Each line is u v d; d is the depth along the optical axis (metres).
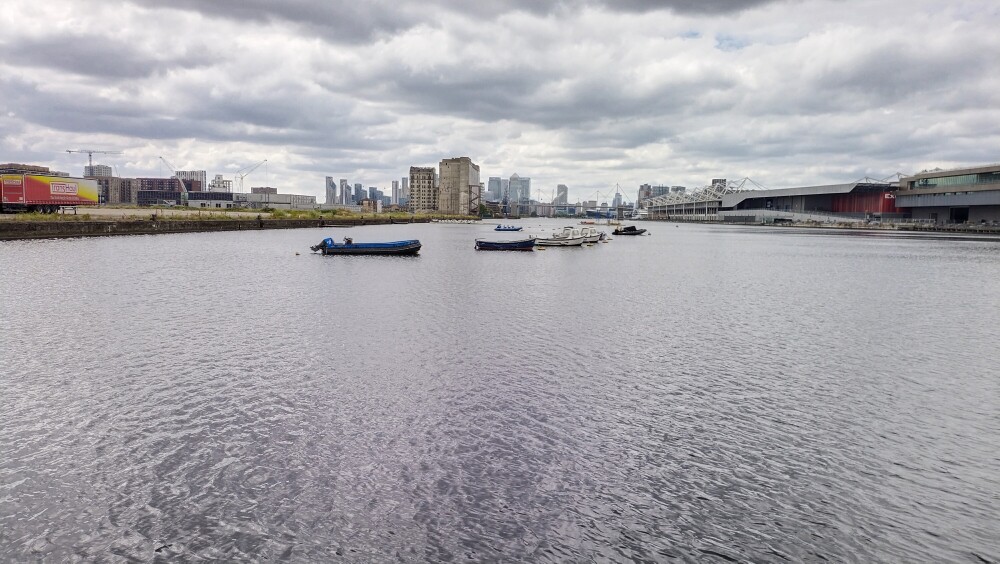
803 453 18.86
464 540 14.01
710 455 18.55
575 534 14.36
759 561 13.57
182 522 14.53
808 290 56.56
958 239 157.62
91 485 16.08
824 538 14.45
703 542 14.20
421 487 16.20
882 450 19.17
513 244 108.12
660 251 113.81
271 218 179.62
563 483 16.59
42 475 16.55
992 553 13.95
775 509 15.65
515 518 14.91
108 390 23.16
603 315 41.28
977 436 20.39
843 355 30.81
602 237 153.12
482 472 17.06
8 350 28.77
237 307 41.34
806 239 162.12
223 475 16.64
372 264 75.69
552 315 40.75
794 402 23.41
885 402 23.61
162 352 28.73
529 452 18.38
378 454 18.00
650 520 15.01
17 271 58.00
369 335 33.09
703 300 49.34
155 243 99.19
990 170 181.25
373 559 13.30
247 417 20.59
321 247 88.06
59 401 21.92
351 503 15.38
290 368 26.33
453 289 53.00
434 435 19.38
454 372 26.16
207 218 155.88
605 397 23.42
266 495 15.70
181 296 45.62
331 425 20.03
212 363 26.95
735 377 26.56
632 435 19.84
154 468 17.00
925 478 17.39
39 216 104.56
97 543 13.69
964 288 58.44
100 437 18.92
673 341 33.44
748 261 90.88
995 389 25.36
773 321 40.03
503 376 25.77
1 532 14.01
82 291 46.97
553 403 22.58
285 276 60.16
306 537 14.02
